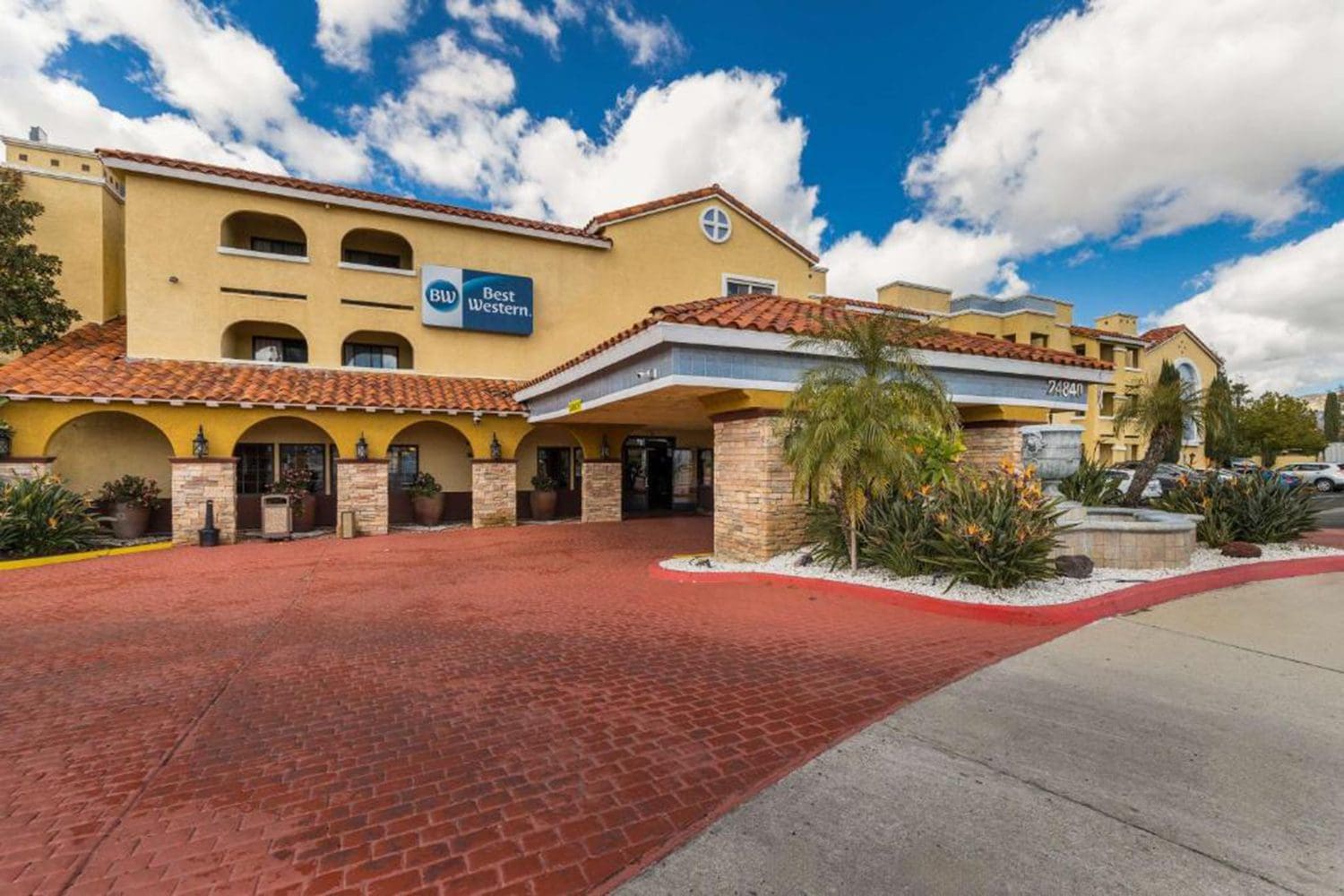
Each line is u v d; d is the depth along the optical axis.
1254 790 3.16
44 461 12.38
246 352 16.72
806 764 3.55
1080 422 32.94
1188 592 7.31
